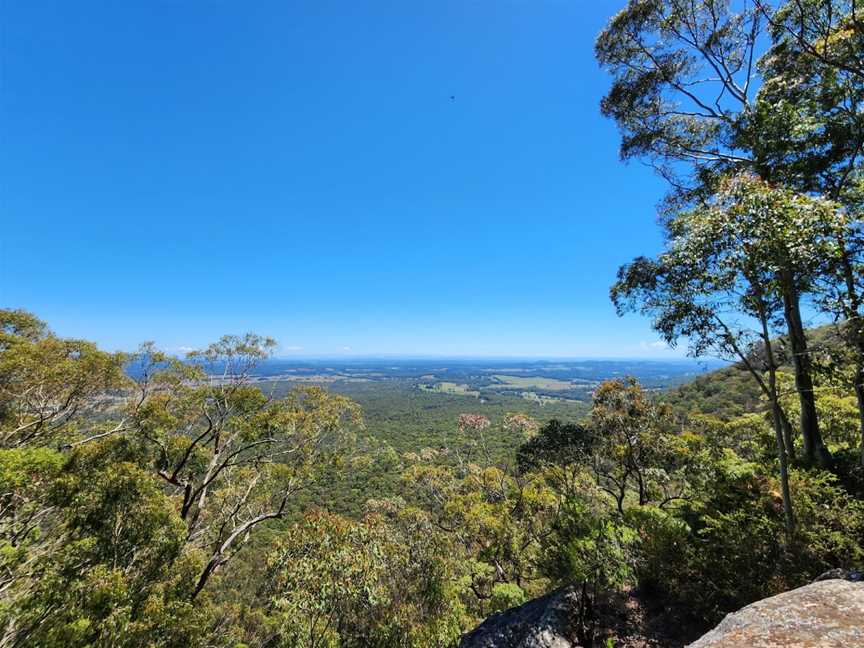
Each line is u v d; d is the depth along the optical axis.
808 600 3.18
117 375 11.16
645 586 6.82
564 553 7.27
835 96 8.23
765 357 7.04
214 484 14.45
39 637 6.05
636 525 7.52
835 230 5.72
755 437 12.91
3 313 11.62
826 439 12.55
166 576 8.96
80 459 8.34
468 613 13.75
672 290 7.12
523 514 14.05
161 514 8.45
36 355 9.69
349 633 10.70
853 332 6.81
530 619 7.04
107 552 7.63
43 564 6.93
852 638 2.64
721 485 8.64
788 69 9.98
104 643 6.54
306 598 8.87
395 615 10.74
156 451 11.45
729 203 6.49
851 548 5.55
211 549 13.51
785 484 6.38
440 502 19.02
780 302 7.53
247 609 14.23
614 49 12.23
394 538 12.26
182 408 12.55
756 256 5.91
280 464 13.84
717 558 6.05
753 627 2.99
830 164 8.50
